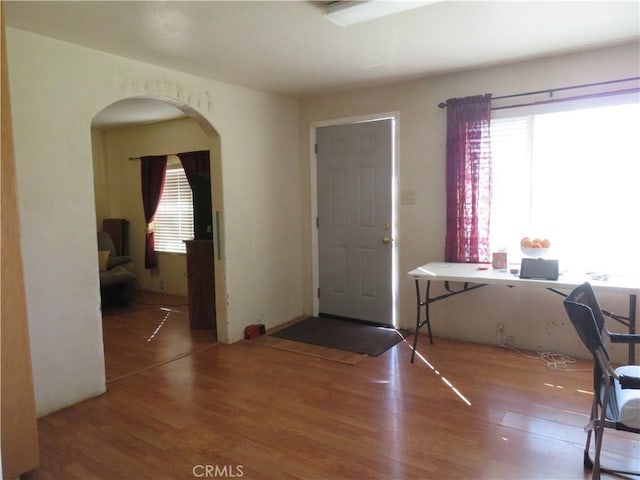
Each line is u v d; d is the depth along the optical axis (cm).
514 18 265
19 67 262
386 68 363
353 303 465
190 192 578
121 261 580
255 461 224
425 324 420
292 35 283
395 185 429
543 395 288
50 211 278
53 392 282
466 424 254
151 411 279
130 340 421
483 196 372
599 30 287
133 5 234
